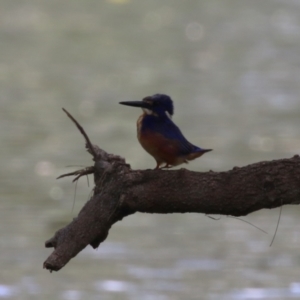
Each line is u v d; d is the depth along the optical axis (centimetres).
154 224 1373
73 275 1161
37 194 1531
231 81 2572
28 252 1249
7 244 1282
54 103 2317
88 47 3067
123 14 3606
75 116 2166
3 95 2397
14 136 1955
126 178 556
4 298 1080
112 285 1127
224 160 1762
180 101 2339
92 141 1917
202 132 1995
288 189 539
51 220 1402
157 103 666
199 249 1266
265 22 3469
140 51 3027
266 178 540
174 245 1284
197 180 550
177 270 1181
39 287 1123
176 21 3503
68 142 1912
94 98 2375
